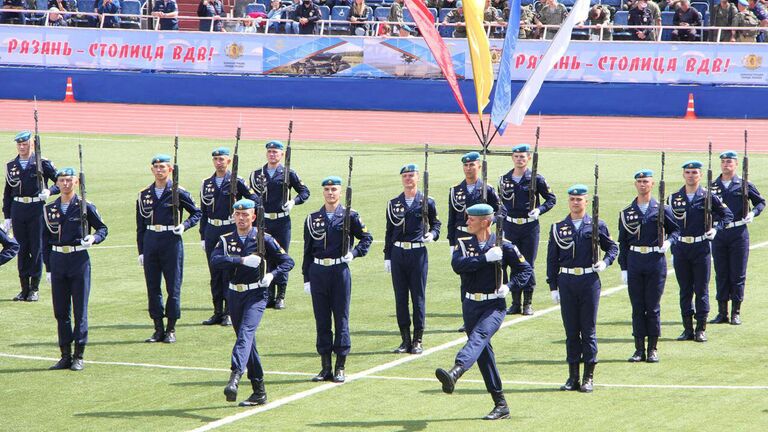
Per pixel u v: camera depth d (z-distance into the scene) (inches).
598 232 1689.2
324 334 1747.0
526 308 2166.6
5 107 5044.3
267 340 1990.7
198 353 1904.5
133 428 1508.4
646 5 4904.0
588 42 4909.0
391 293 2321.6
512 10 3981.3
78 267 1792.6
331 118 4864.7
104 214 3048.7
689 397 1643.7
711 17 4943.4
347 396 1659.7
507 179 2213.3
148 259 1968.5
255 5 5369.1
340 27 5211.6
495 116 3988.7
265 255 1658.5
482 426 1515.7
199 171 3676.2
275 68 5157.5
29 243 2244.1
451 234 2148.1
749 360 1852.9
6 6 5403.5
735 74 4798.2
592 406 1605.6
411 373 1786.4
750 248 2682.1
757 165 3769.7
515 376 1771.7
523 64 4891.7
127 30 5236.2
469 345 1524.4
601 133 4461.1
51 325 2078.0
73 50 5265.8
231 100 5182.1
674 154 4015.8
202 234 2175.2
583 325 1689.2
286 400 1638.8
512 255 1593.3
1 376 1763.0
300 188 2269.9
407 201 1921.8
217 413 1576.0
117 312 2170.3
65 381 1738.4
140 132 4507.9
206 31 5251.0
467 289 1590.8
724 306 2111.2
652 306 1838.1
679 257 1990.7
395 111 5064.0
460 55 5000.0
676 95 4837.6
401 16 5108.3
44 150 4057.6
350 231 1765.5
